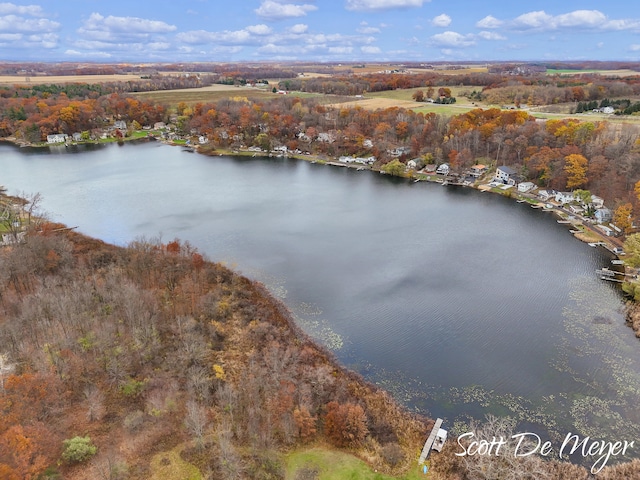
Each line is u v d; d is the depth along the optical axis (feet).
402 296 271.28
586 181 425.28
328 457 158.61
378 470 154.30
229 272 288.10
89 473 146.72
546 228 377.71
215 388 187.93
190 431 163.63
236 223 386.52
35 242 280.72
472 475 151.02
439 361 214.69
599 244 340.59
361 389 194.90
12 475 127.34
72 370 188.85
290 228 376.89
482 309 257.55
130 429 164.45
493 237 360.28
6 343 200.75
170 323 227.81
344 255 326.03
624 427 176.65
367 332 236.22
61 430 163.02
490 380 202.39
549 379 202.59
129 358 200.54
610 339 228.63
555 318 247.91
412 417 180.55
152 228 371.76
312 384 189.98
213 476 146.51
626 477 150.92
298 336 230.07
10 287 246.47
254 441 160.04
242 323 235.20
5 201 419.13
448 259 321.11
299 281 287.07
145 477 146.41
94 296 242.17
